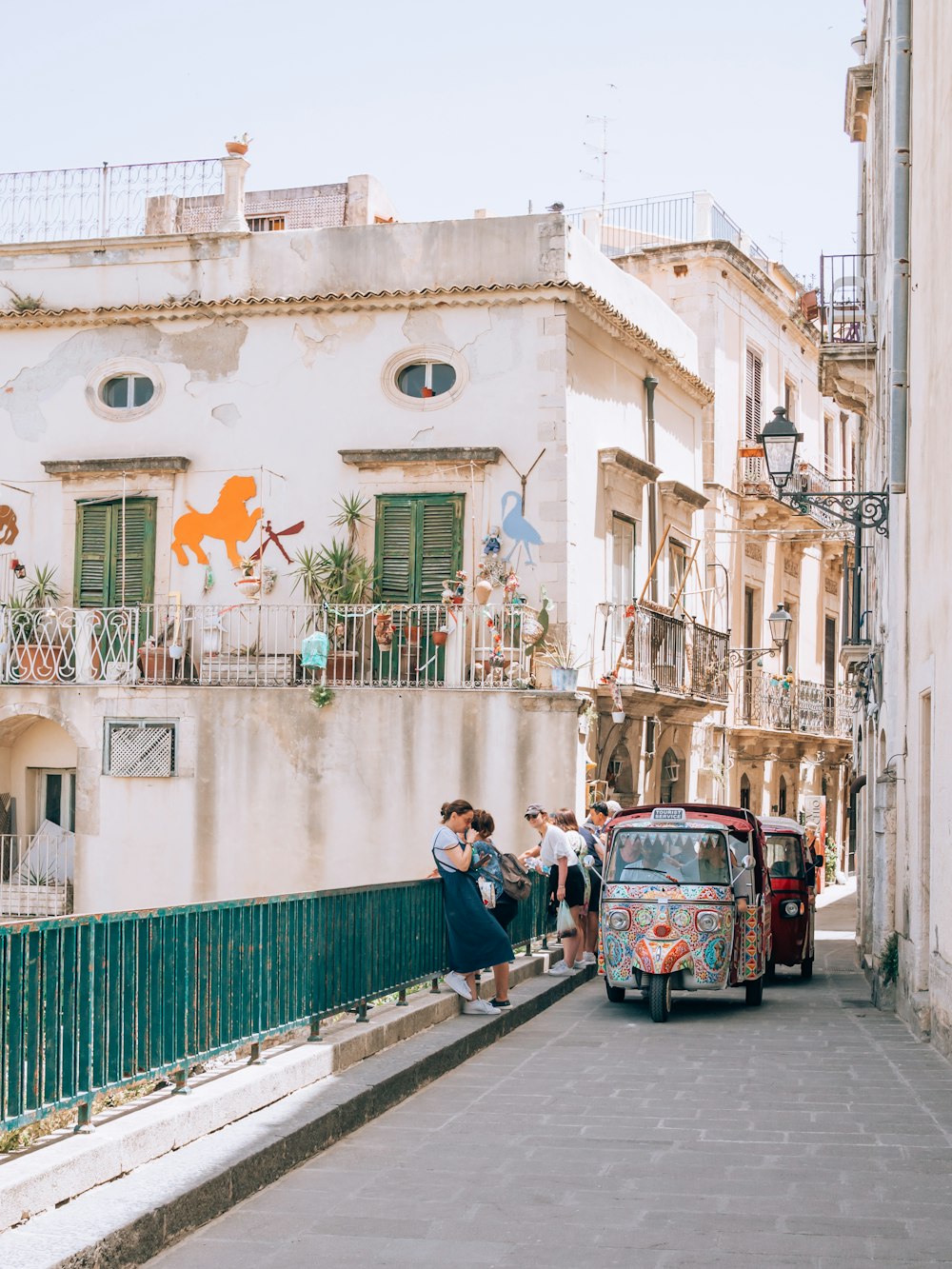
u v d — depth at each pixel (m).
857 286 23.91
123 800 23.38
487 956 13.96
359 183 32.06
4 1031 6.74
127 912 7.90
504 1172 8.33
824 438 42.97
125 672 23.66
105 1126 7.58
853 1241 6.93
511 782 22.14
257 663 23.00
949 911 12.55
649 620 26.41
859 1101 10.47
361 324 24.41
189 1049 8.65
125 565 24.84
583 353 24.72
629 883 16.25
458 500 23.84
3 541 25.41
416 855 22.33
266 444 24.58
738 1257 6.71
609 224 36.00
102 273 25.33
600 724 24.62
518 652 22.97
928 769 14.80
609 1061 12.41
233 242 24.86
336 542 24.20
